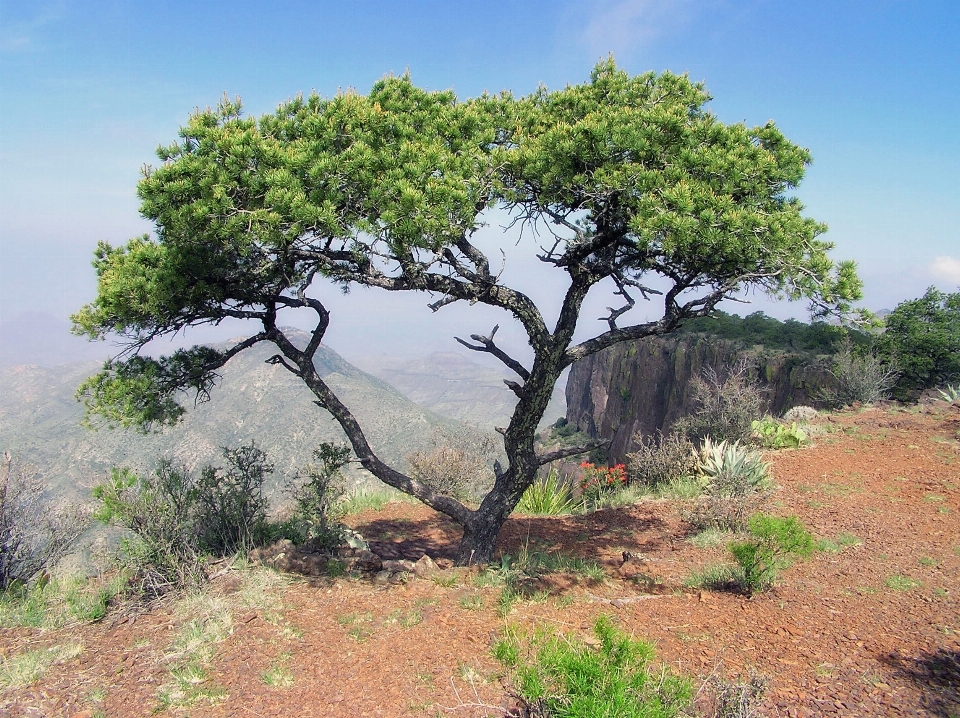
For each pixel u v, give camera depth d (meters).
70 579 6.86
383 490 12.24
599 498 11.65
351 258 5.94
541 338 6.50
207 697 4.27
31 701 4.30
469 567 6.89
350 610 5.65
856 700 3.95
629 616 5.47
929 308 26.84
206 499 7.21
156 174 5.21
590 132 5.36
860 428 13.27
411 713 3.98
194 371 6.63
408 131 5.79
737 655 4.64
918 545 7.13
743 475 9.24
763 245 5.06
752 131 6.30
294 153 5.24
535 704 3.54
